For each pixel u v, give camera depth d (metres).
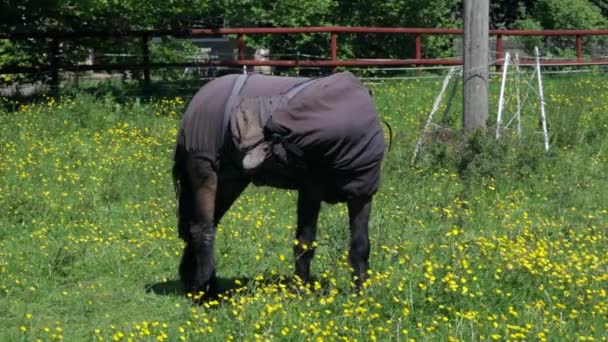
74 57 18.77
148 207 10.97
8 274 8.66
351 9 23.80
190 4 19.05
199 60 20.02
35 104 16.03
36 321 7.63
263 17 21.34
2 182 11.74
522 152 12.58
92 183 11.98
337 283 7.70
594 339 6.88
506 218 10.68
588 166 13.02
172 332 7.18
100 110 15.52
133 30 18.52
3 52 18.38
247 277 8.60
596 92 18.44
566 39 27.47
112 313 7.81
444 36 24.88
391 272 7.97
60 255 9.02
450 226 10.27
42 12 17.61
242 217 10.27
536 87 18.84
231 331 7.00
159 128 15.02
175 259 9.18
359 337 6.86
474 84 13.41
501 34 21.91
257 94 7.39
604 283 8.05
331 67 19.84
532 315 7.27
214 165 7.48
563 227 10.18
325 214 10.13
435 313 7.34
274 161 7.26
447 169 12.51
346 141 7.18
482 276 7.95
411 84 19.38
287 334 6.84
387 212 10.61
